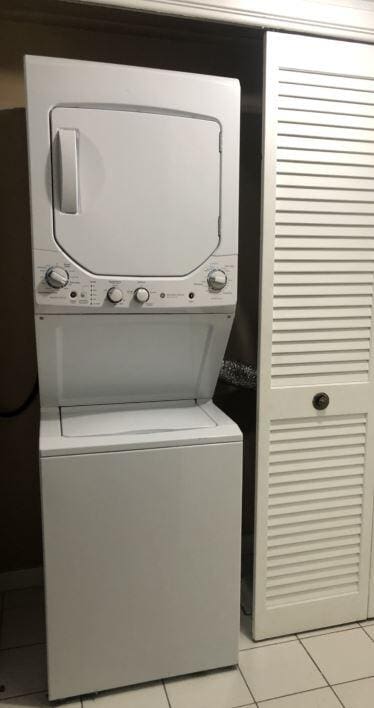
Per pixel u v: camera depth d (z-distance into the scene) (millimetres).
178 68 1996
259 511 1804
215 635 1696
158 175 1479
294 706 1620
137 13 1696
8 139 1893
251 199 2164
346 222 1730
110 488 1516
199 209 1528
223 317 1628
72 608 1556
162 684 1693
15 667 1751
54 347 1569
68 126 1396
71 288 1457
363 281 1779
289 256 1696
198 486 1586
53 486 1477
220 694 1659
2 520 2119
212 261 1564
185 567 1621
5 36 1821
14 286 1987
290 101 1627
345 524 1911
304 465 1832
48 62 1368
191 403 1830
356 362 1826
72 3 1609
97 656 1605
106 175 1438
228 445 1589
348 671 1756
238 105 1523
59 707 1603
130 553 1567
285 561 1869
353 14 1645
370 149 1721
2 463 2088
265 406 1752
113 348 1625
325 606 1938
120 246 1476
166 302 1536
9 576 2150
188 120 1486
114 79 1412
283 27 1596
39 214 1407
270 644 1875
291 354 1757
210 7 1540
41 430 1571
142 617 1618
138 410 1757
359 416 1863
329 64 1646
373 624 1988
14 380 2049
